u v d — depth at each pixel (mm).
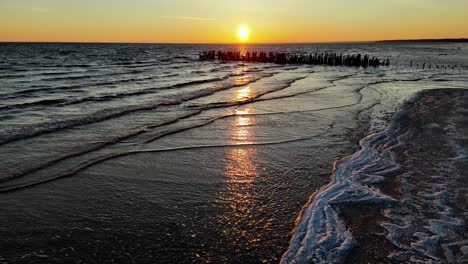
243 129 10000
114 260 3988
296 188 5980
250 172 6719
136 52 84000
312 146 8398
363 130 9930
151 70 32344
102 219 4906
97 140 8594
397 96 16500
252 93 17312
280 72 32500
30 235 4465
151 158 7445
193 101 14703
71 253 4109
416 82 23766
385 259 3926
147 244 4305
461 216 4879
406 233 4453
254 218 4945
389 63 46531
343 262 3871
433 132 9500
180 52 90312
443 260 3906
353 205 5219
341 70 36250
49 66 36438
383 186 5906
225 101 14766
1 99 14602
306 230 4555
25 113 11688
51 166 6797
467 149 7906
